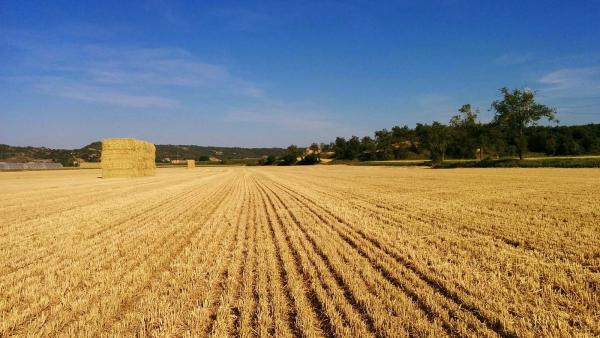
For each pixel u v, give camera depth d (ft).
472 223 42.19
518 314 18.93
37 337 17.33
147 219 49.55
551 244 32.58
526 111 197.57
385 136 396.37
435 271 25.55
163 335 17.35
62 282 24.75
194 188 100.73
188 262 29.22
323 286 23.67
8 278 25.91
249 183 122.11
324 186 100.83
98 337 17.58
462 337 16.88
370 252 30.55
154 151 175.63
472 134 261.24
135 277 25.52
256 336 17.48
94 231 41.65
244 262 29.40
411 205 57.82
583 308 19.40
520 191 73.97
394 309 19.66
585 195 65.77
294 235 38.01
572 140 301.84
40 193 85.20
